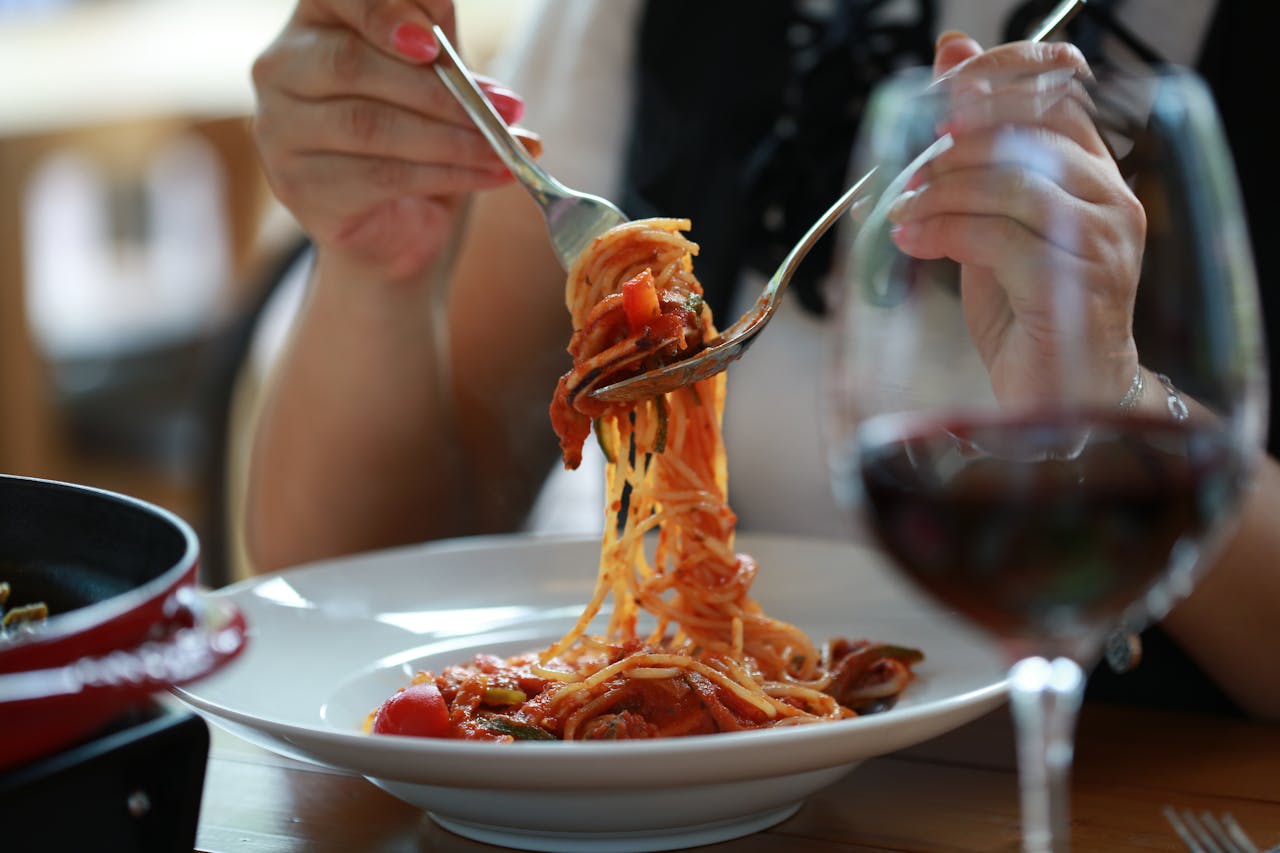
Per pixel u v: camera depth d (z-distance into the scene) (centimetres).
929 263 49
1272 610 81
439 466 110
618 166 122
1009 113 49
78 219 350
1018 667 50
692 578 77
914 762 67
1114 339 48
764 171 107
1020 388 48
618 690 69
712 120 110
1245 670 83
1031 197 48
